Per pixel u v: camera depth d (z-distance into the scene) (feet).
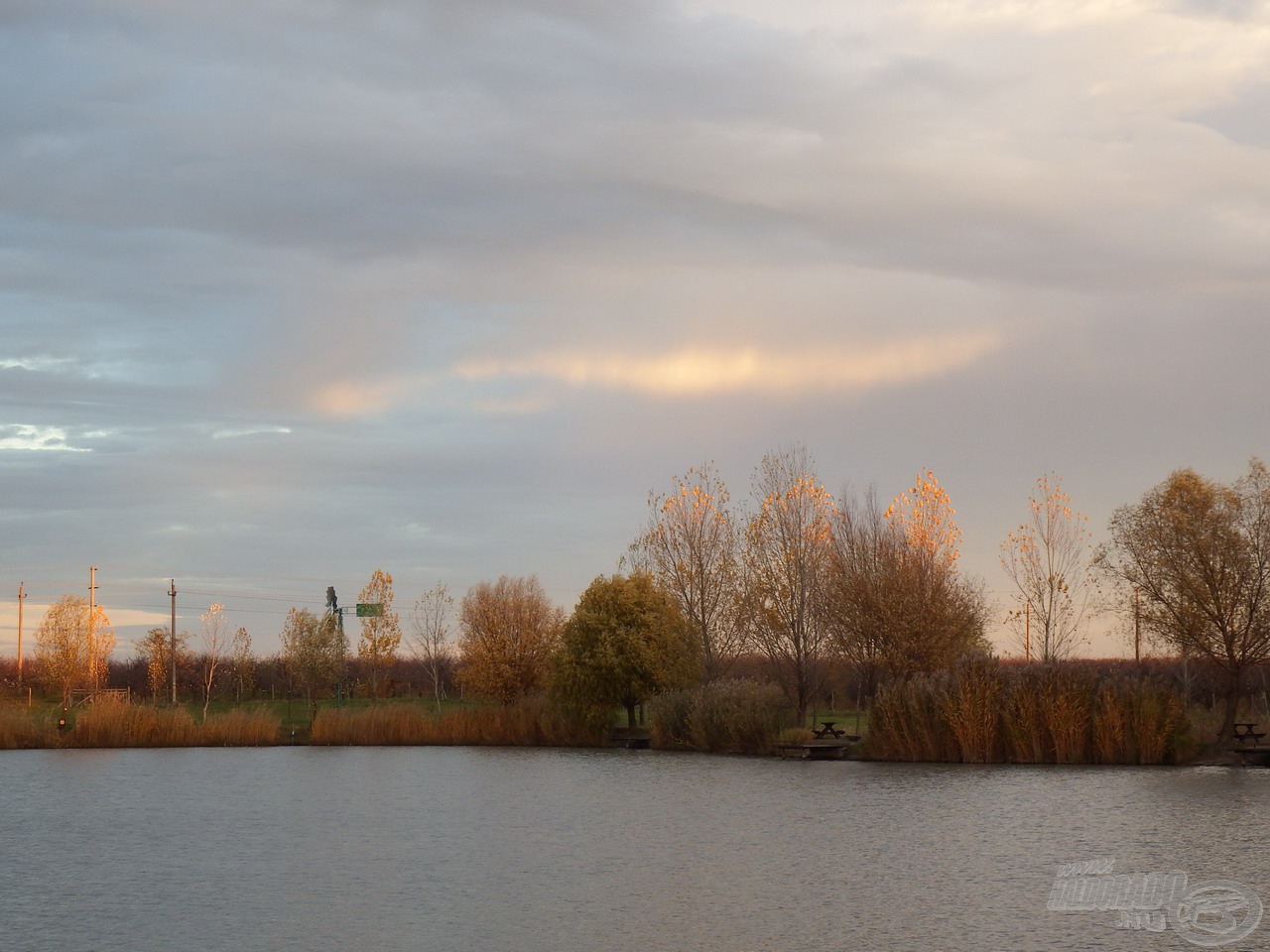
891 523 241.35
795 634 248.73
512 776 189.67
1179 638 189.78
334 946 78.79
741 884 96.84
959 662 195.72
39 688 394.11
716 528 284.82
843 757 207.00
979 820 127.85
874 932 79.92
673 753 232.73
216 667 378.53
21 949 79.56
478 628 306.14
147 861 113.19
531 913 87.15
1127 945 76.07
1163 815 128.06
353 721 261.85
